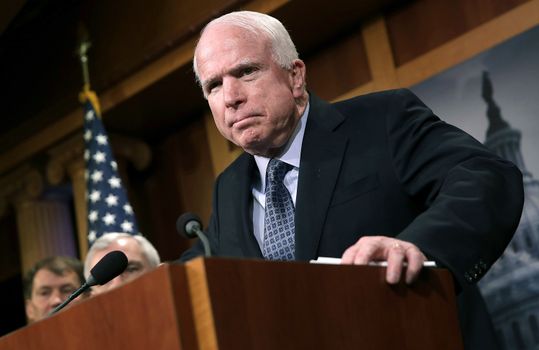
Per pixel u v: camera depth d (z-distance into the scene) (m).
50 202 8.55
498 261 5.48
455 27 6.10
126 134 7.76
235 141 3.00
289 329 1.87
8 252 9.20
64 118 7.78
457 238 2.36
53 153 7.97
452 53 6.08
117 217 6.63
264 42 3.02
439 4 6.20
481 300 3.36
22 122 8.16
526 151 5.60
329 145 2.94
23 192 8.45
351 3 6.40
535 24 5.71
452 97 6.03
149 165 7.90
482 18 5.97
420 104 2.99
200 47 3.06
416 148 2.83
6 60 8.40
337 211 2.80
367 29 6.55
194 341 1.75
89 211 6.73
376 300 2.09
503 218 2.47
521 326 5.34
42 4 7.84
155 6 7.09
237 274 1.81
